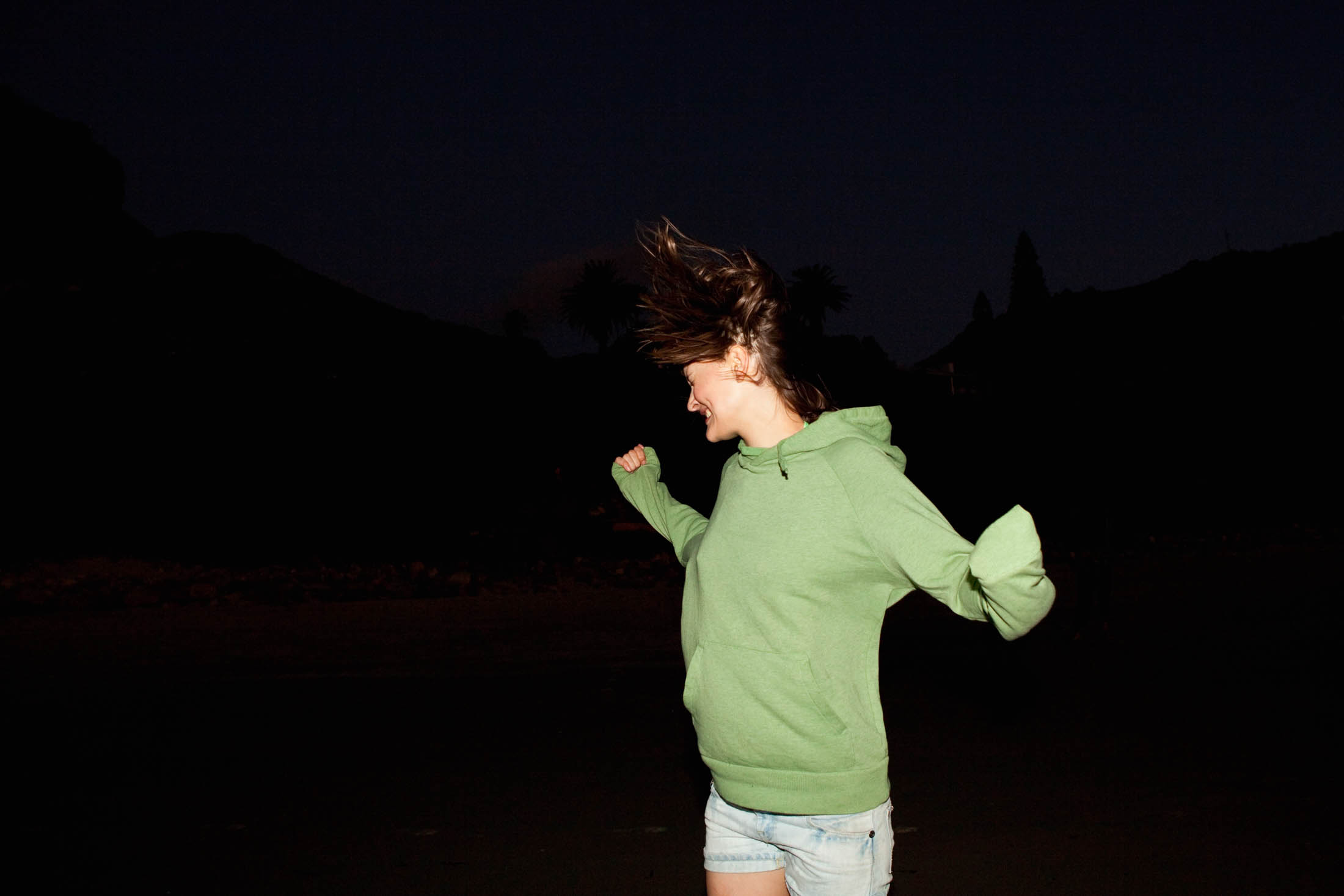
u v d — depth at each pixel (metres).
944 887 3.74
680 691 6.91
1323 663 7.66
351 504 28.34
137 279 48.28
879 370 64.06
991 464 47.88
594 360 54.66
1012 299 109.69
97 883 3.83
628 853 4.09
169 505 24.70
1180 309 97.62
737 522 1.84
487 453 38.22
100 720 6.17
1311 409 53.34
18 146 53.69
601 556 17.36
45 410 28.72
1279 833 4.21
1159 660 7.89
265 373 37.69
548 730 5.96
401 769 5.22
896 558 1.64
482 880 3.84
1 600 10.44
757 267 1.89
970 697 6.69
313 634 8.87
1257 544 17.12
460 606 10.39
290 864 4.00
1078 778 4.99
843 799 1.79
